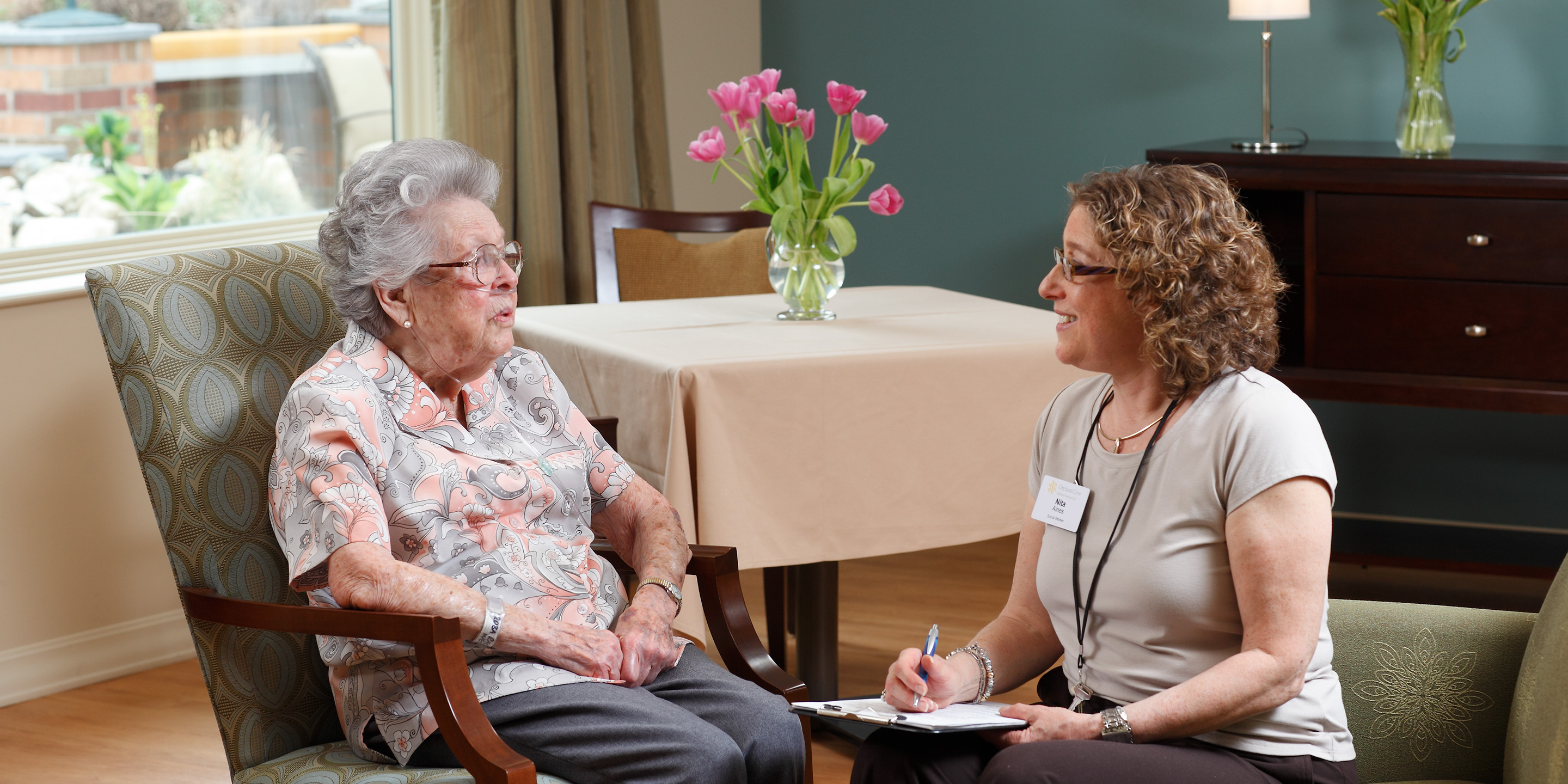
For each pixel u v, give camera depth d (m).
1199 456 1.67
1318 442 1.64
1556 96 4.25
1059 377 2.82
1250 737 1.66
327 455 1.86
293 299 2.29
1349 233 3.92
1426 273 3.85
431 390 2.02
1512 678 1.90
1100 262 1.71
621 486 2.23
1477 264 3.78
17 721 3.35
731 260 3.97
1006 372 2.78
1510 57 4.29
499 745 1.72
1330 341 4.00
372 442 1.90
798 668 3.22
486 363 2.01
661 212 4.02
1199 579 1.67
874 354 2.68
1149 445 1.73
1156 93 4.81
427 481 1.94
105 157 3.89
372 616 1.78
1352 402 4.35
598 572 2.10
